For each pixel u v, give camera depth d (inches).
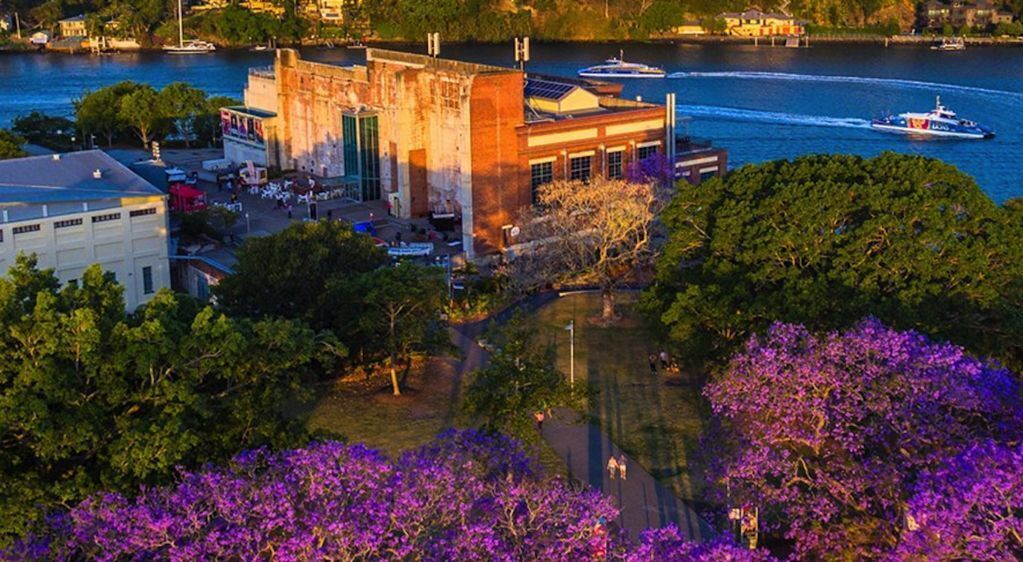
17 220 4431.6
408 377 3907.5
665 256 3897.6
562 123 5344.5
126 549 2133.4
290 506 2146.9
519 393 3051.2
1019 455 2074.3
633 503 3026.6
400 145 5674.2
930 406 2432.3
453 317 4463.6
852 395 2524.6
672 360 3944.4
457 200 5565.9
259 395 2849.4
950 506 2075.5
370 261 4079.7
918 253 3410.4
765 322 3415.4
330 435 2903.5
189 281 5000.0
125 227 4714.6
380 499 2188.7
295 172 6875.0
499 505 2219.5
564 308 4618.6
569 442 3390.7
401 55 5920.3
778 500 2471.7
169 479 2536.9
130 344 2635.3
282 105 6830.7
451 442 2549.2
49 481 2506.2
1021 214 3713.1
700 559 2111.2
